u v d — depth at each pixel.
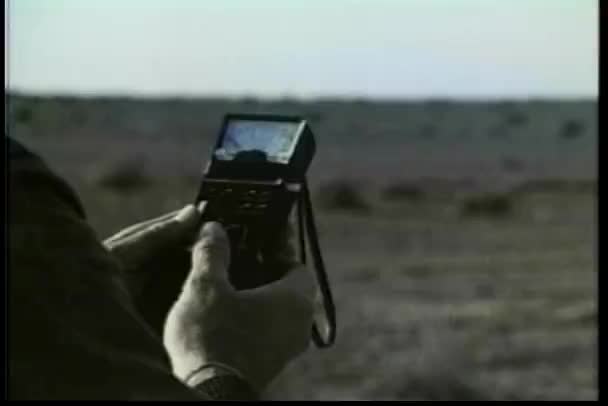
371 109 132.12
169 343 2.45
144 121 109.56
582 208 57.44
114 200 54.66
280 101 119.38
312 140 2.79
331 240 45.94
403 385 22.34
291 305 2.53
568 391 23.02
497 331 28.39
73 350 1.96
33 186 2.07
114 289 2.06
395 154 95.00
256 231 2.64
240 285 2.64
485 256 41.94
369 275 37.25
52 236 2.04
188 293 2.48
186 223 2.62
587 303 32.16
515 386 23.25
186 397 2.01
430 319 29.86
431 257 41.69
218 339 2.43
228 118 2.78
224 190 2.65
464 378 23.34
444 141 108.94
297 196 2.68
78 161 75.62
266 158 2.71
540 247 44.50
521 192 65.38
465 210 55.12
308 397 21.67
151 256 2.59
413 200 60.00
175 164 76.81
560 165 86.06
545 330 28.72
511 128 119.38
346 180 68.25
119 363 1.99
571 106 140.88
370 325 28.95
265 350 2.48
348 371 23.83
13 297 1.96
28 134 89.19
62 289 2.00
